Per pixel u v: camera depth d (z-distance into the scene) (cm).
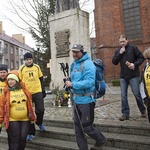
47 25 1808
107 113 572
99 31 2331
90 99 350
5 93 386
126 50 490
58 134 472
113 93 1150
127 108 485
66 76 372
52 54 889
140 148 376
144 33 2161
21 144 380
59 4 889
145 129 409
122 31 2255
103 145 376
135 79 481
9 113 380
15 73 389
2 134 543
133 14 2214
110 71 2223
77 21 823
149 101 372
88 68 344
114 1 2266
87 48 857
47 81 1994
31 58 482
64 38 839
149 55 375
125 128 430
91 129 351
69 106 710
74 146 420
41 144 453
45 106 746
